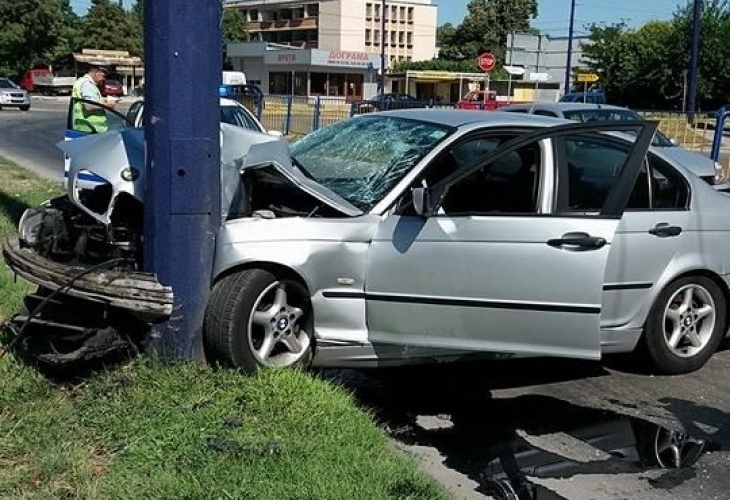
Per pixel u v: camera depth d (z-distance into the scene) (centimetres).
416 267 471
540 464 439
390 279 477
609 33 5709
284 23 11131
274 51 8788
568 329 467
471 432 477
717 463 449
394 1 10825
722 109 1602
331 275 480
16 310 597
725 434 488
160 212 452
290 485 359
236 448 384
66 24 8694
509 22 10125
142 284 443
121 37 8275
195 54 447
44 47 7919
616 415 511
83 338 449
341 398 457
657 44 5116
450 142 516
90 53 4247
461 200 506
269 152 515
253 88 3281
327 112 2778
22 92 4300
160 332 459
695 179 584
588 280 462
